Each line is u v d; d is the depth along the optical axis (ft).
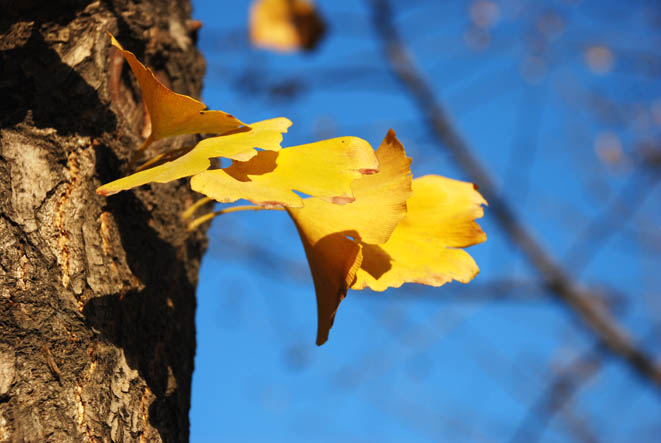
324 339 2.01
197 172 1.93
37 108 2.14
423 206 2.13
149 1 2.40
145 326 2.13
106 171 2.16
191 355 2.23
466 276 2.07
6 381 1.97
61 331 2.03
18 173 2.08
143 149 2.07
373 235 2.01
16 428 1.95
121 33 2.29
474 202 2.13
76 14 2.25
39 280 2.04
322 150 2.00
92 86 2.20
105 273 2.10
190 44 2.51
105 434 2.01
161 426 2.08
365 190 2.03
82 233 2.10
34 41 2.19
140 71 1.97
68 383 2.01
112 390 2.05
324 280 2.02
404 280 2.06
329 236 2.02
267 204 1.92
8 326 2.00
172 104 1.98
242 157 1.93
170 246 2.24
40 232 2.07
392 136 2.02
